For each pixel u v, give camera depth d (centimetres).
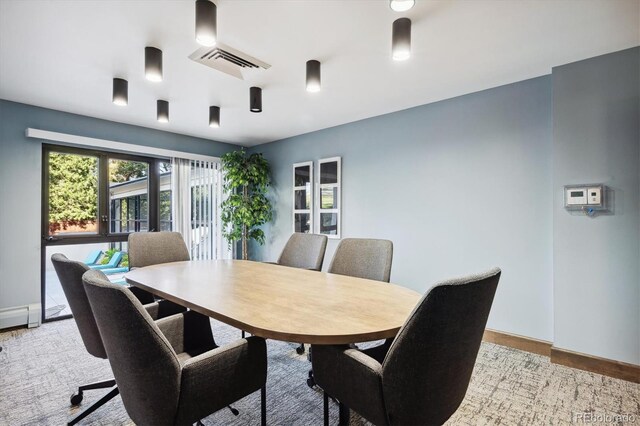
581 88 226
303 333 105
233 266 246
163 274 211
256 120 368
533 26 184
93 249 366
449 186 299
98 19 174
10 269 298
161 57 207
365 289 167
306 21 178
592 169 222
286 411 177
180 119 357
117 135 366
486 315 104
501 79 257
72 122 333
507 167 267
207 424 165
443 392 100
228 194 469
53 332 294
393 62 228
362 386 107
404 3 154
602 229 219
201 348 161
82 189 354
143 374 94
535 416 170
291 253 279
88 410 162
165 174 422
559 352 231
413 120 324
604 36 196
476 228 283
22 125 304
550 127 248
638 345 206
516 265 262
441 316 89
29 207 309
